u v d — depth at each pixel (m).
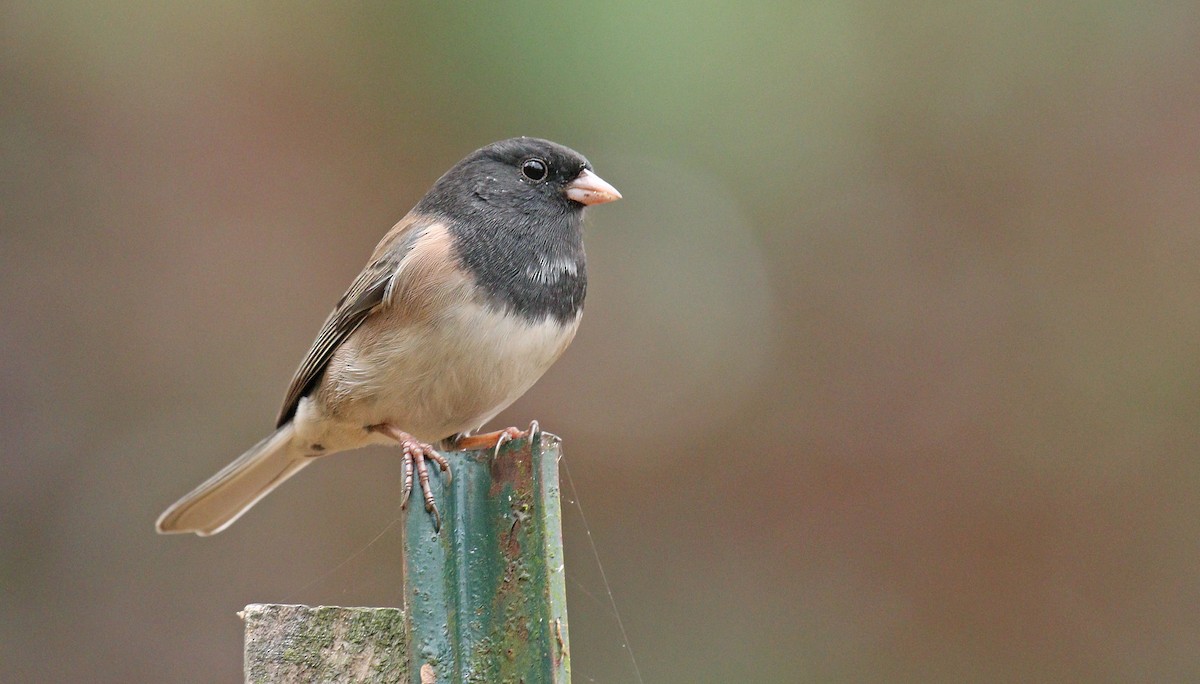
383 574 10.81
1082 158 10.80
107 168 10.93
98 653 10.30
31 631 10.23
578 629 10.91
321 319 11.11
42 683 10.12
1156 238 10.65
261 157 11.09
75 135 10.83
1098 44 10.67
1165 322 10.51
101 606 10.44
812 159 10.66
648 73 9.77
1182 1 10.54
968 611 10.59
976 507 10.75
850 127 10.66
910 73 10.70
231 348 11.06
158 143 10.98
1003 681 10.41
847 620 10.77
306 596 10.70
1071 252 10.84
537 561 4.58
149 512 10.65
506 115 10.08
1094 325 10.70
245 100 10.84
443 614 4.63
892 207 11.05
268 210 11.21
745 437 11.34
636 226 11.33
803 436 11.25
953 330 11.07
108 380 10.82
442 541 4.71
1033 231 10.93
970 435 10.89
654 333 11.43
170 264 11.04
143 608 10.48
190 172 11.08
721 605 10.98
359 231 11.16
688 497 11.30
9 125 10.56
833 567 10.98
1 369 10.55
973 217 11.04
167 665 10.40
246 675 4.80
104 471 10.67
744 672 10.66
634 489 11.34
